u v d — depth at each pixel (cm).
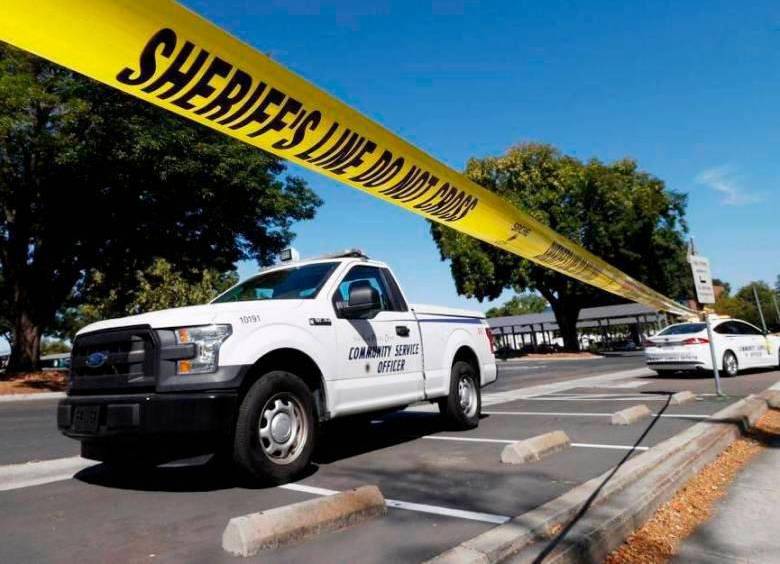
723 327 1434
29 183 1803
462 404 677
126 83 260
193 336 394
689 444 520
